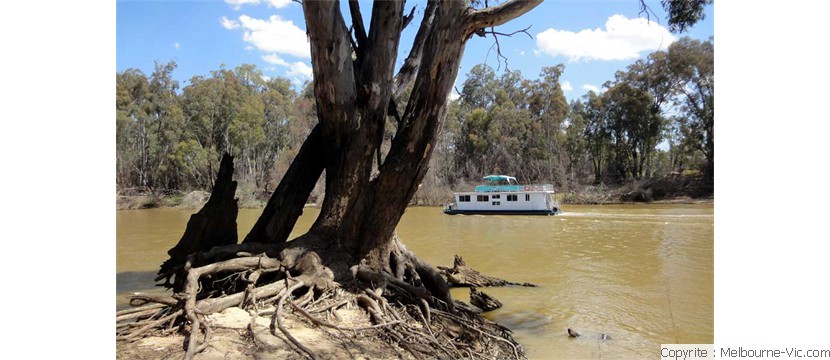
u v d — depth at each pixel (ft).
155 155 156.76
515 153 182.29
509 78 202.18
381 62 23.09
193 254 20.36
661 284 33.71
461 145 186.50
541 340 21.72
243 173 156.35
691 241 56.34
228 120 158.92
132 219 96.48
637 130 165.89
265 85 184.65
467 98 205.77
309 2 19.35
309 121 177.06
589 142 183.32
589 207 123.85
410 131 22.43
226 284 20.31
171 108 154.51
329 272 20.68
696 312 26.20
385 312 19.15
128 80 168.14
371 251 23.50
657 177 151.12
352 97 22.18
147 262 42.32
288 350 14.55
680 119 151.74
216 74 165.17
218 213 23.26
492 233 67.72
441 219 93.35
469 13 20.88
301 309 17.39
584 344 21.13
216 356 13.42
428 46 22.04
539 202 99.19
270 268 20.51
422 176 23.06
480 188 108.68
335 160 23.20
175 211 127.03
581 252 49.29
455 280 32.78
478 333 20.18
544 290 32.07
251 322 15.75
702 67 144.15
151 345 14.03
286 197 24.72
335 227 23.00
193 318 15.03
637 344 21.31
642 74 161.58
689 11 26.78
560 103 183.32
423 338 17.71
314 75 21.59
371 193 23.20
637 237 60.85
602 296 30.27
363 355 15.35
